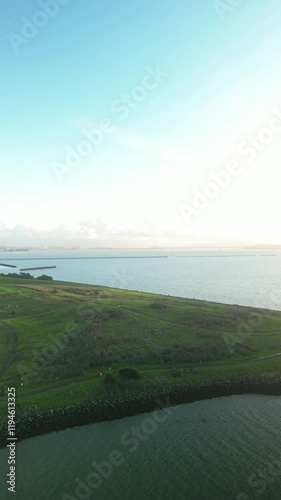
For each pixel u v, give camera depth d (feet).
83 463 121.08
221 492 105.19
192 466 118.01
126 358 204.54
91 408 157.07
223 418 152.25
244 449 127.85
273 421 149.28
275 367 199.21
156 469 116.78
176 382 180.96
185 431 141.38
